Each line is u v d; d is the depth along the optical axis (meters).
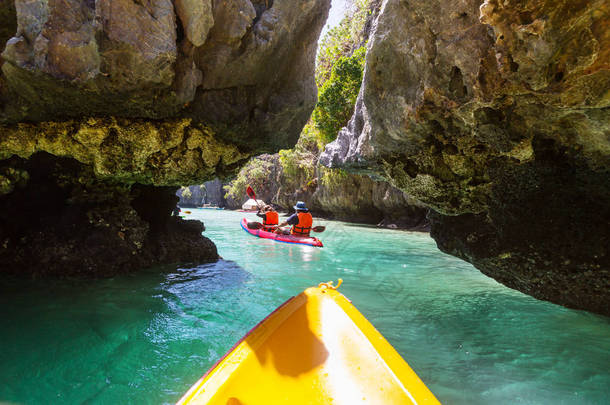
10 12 2.65
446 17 2.37
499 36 1.93
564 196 2.95
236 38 3.41
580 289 3.23
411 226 15.02
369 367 1.67
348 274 5.55
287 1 3.73
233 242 9.05
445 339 2.99
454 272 5.84
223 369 1.59
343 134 5.05
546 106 2.25
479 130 2.71
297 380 1.62
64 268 4.38
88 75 2.72
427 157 3.45
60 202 4.89
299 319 2.10
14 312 3.28
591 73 1.81
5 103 2.96
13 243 4.39
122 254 4.80
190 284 4.58
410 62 2.79
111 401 2.01
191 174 4.50
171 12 2.89
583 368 2.48
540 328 3.24
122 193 5.13
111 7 2.59
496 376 2.37
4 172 3.92
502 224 3.45
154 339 2.86
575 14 1.68
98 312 3.40
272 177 29.23
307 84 4.45
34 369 2.32
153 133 3.73
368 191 17.41
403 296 4.34
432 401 1.40
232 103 3.91
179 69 3.25
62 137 3.49
